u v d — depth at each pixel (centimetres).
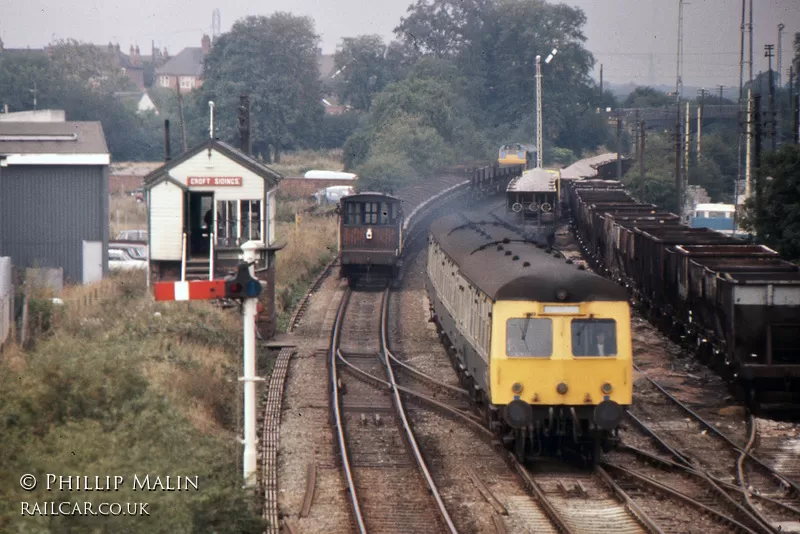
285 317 12138
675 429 7488
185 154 10356
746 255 10050
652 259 11581
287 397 8312
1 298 8200
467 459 6681
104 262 13562
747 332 8044
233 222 10462
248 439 5125
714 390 8875
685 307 10100
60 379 5219
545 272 6406
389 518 5388
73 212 13375
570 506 5619
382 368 9688
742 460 6475
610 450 6669
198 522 4394
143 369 7344
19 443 4544
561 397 6291
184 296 4900
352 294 14250
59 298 11019
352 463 6519
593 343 6325
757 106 15800
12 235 13250
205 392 7531
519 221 18375
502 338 6325
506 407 6275
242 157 10388
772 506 5609
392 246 14275
